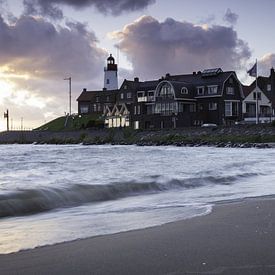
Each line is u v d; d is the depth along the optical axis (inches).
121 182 629.9
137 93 4111.7
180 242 286.4
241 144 2559.1
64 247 280.7
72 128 4618.6
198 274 220.5
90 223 366.9
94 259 250.4
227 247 269.6
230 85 3641.7
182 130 3250.5
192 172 816.9
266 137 2701.8
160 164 1061.8
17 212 429.7
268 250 261.3
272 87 4013.3
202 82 3730.3
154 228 336.8
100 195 544.7
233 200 494.6
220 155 1547.7
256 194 551.2
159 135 3336.6
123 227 344.5
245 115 3752.5
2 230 339.6
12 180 669.3
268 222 350.3
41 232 329.7
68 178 702.5
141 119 3873.0
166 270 227.6
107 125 4431.6
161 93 3713.1
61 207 466.3
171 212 414.6
